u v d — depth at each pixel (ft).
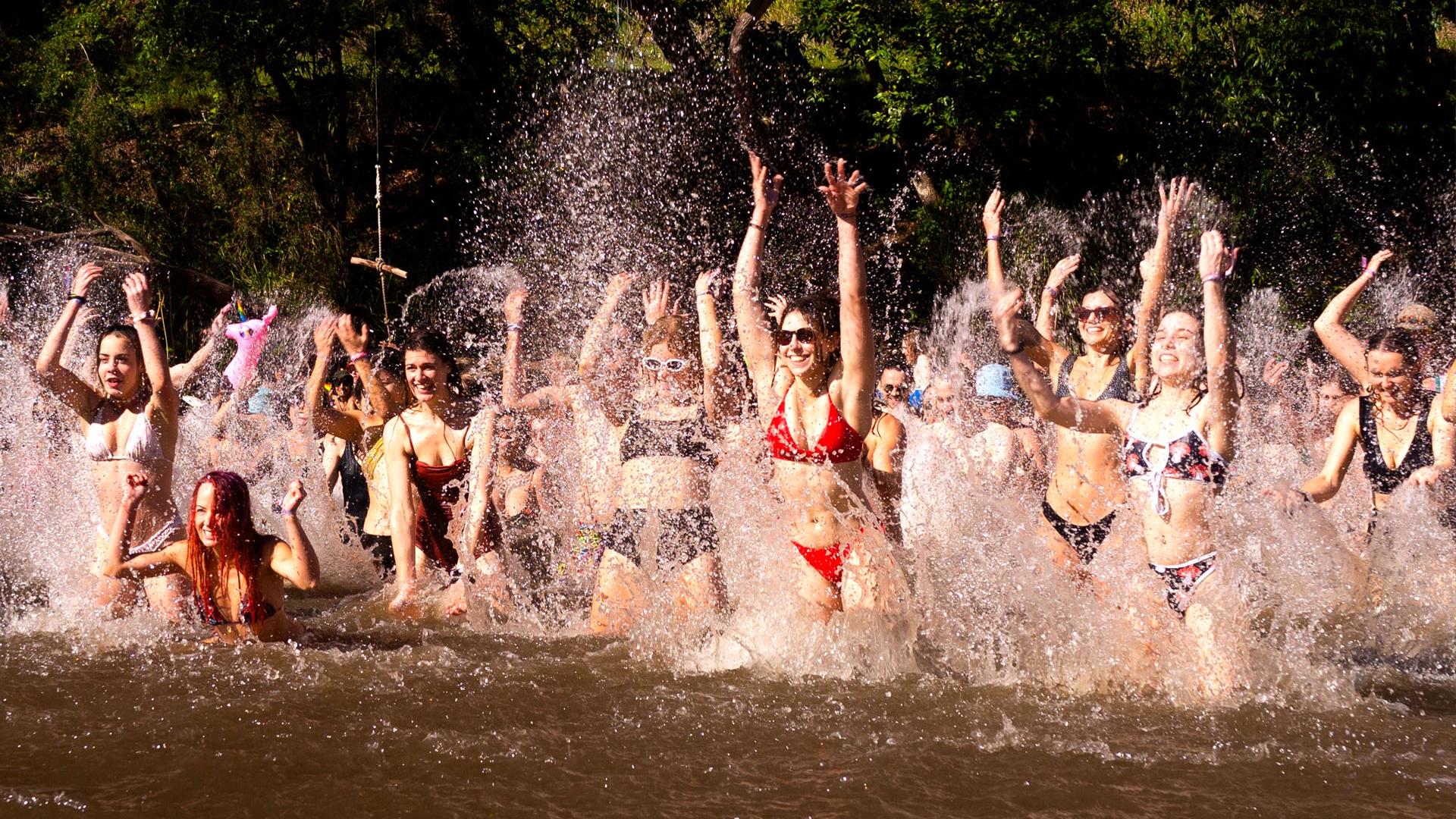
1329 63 60.03
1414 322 22.62
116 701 16.53
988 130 66.08
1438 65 62.34
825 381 18.28
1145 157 62.80
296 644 19.52
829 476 18.28
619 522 20.83
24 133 74.33
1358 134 60.80
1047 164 65.62
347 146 72.23
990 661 18.30
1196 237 56.13
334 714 16.08
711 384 20.70
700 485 20.52
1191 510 17.31
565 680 17.70
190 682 17.42
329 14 66.90
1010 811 13.15
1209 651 16.98
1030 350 21.02
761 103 66.44
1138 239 61.36
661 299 21.88
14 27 77.36
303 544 19.44
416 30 70.08
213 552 19.42
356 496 28.53
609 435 22.12
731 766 14.39
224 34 65.41
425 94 73.51
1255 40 60.54
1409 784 13.82
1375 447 22.81
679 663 18.60
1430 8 60.90
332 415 26.76
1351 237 59.77
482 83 71.97
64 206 68.74
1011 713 16.21
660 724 15.78
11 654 18.69
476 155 69.31
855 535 18.52
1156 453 17.53
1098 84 64.85
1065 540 19.43
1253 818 12.93
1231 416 16.93
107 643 19.39
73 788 13.64
